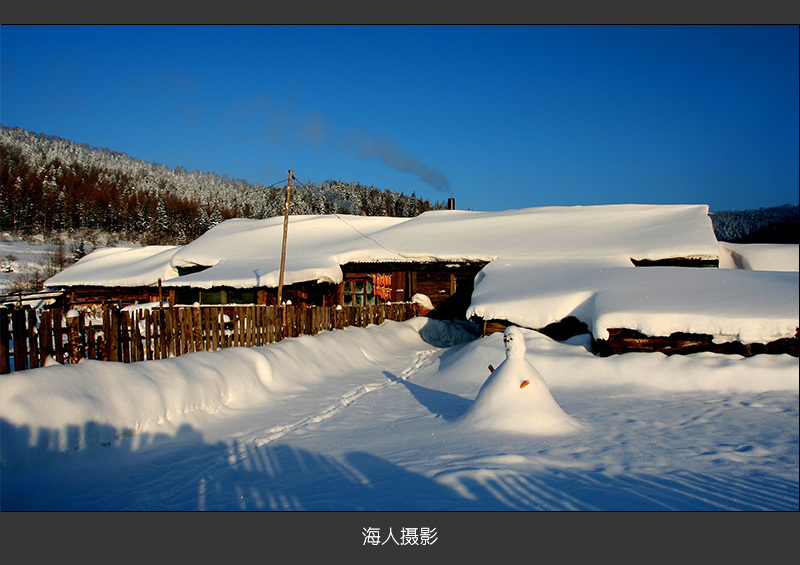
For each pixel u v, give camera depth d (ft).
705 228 62.64
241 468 18.51
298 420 24.93
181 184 504.02
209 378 25.21
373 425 24.04
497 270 58.08
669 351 33.55
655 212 75.00
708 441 20.01
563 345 38.17
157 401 21.50
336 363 37.88
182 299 67.05
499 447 19.06
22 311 19.42
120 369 21.31
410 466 17.70
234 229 97.60
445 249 70.38
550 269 54.08
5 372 18.42
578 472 16.55
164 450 19.90
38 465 16.55
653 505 14.08
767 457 18.06
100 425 18.79
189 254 79.97
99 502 15.52
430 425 23.43
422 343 57.21
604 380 32.07
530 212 89.45
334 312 46.39
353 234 87.35
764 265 59.41
